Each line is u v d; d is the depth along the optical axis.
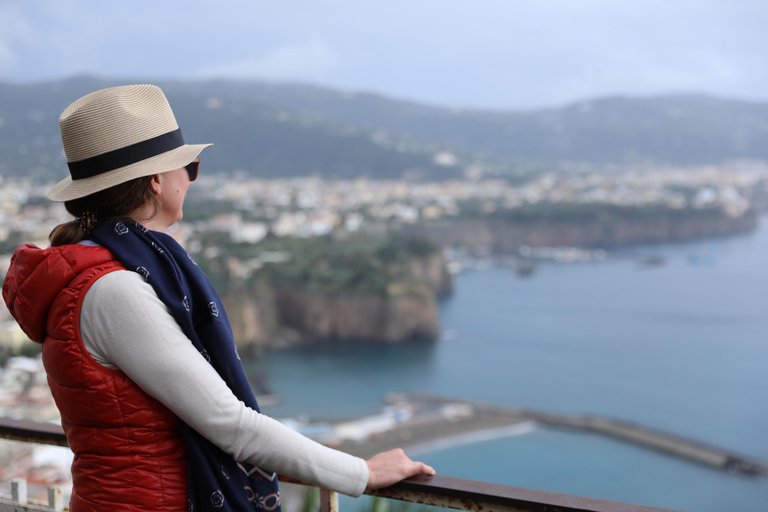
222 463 1.23
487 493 1.25
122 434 1.18
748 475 46.50
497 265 150.88
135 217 1.31
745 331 95.56
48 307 1.20
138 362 1.14
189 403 1.14
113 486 1.18
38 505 1.80
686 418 60.25
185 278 1.25
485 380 72.88
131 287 1.16
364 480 1.26
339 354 84.38
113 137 1.26
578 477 45.66
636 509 1.16
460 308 109.44
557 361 80.44
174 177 1.34
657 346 87.31
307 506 2.54
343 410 62.41
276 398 66.19
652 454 50.62
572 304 113.31
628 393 68.44
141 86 1.32
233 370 1.27
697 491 43.59
